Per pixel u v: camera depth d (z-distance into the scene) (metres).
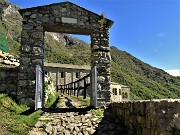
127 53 133.00
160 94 76.56
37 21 10.09
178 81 113.56
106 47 10.69
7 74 9.45
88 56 103.00
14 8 115.94
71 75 48.66
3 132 5.93
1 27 89.81
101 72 10.31
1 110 7.57
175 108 3.76
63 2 10.54
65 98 17.75
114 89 46.06
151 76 112.06
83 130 6.77
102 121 7.44
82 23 10.59
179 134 3.63
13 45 59.69
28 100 9.19
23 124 6.79
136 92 68.56
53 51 94.00
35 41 9.88
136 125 5.57
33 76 9.48
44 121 7.22
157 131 4.04
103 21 10.81
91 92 10.46
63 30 10.91
